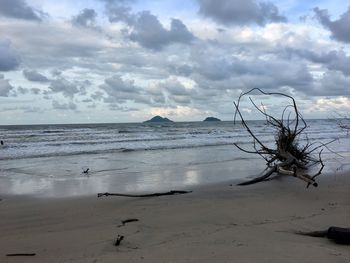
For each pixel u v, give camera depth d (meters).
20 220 7.27
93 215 7.56
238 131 53.28
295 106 14.22
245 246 4.97
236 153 21.45
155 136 39.97
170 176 13.10
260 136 39.78
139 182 11.90
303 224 6.50
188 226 6.41
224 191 10.20
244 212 7.55
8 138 35.81
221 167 15.45
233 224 6.56
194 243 5.16
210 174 13.57
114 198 9.37
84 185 11.38
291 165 13.80
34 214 7.73
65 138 36.16
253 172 14.07
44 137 37.50
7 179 12.57
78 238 5.75
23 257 4.89
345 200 8.91
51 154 21.02
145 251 4.85
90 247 5.19
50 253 5.02
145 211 7.78
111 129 60.34
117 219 7.12
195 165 16.11
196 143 29.69
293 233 5.94
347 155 19.89
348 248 5.07
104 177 12.91
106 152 22.23
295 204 8.45
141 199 9.19
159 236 5.67
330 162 16.92
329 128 59.44
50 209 8.19
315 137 34.97
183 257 4.54
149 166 15.84
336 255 4.62
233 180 12.28
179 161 17.62
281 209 7.88
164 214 7.44
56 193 10.12
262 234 5.72
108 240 5.52
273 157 15.15
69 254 4.92
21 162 17.42
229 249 4.82
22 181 12.16
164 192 10.07
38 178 12.75
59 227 6.64
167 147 25.88
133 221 6.87
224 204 8.39
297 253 4.66
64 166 15.91
